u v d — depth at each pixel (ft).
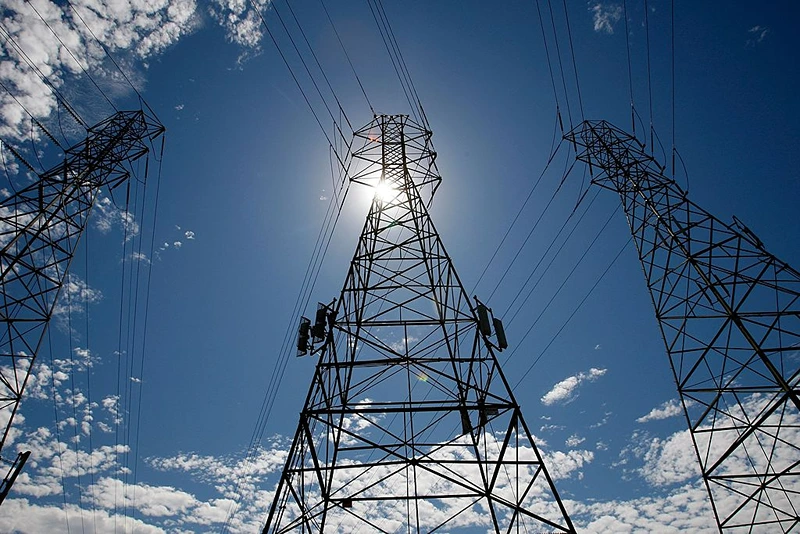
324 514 48.08
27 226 68.23
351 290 63.16
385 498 49.42
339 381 56.03
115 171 83.35
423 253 66.54
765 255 61.87
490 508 48.85
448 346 58.90
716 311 60.85
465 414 55.11
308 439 50.78
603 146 86.63
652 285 72.69
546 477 47.78
